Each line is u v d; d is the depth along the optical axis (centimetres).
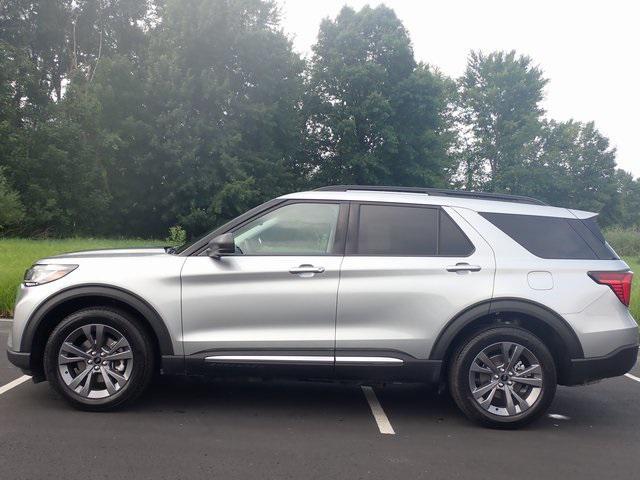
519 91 6150
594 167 6731
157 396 547
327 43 4550
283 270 483
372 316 482
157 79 3662
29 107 3531
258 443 439
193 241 527
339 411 526
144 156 3697
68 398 486
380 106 4200
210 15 3694
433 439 462
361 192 520
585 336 484
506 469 408
